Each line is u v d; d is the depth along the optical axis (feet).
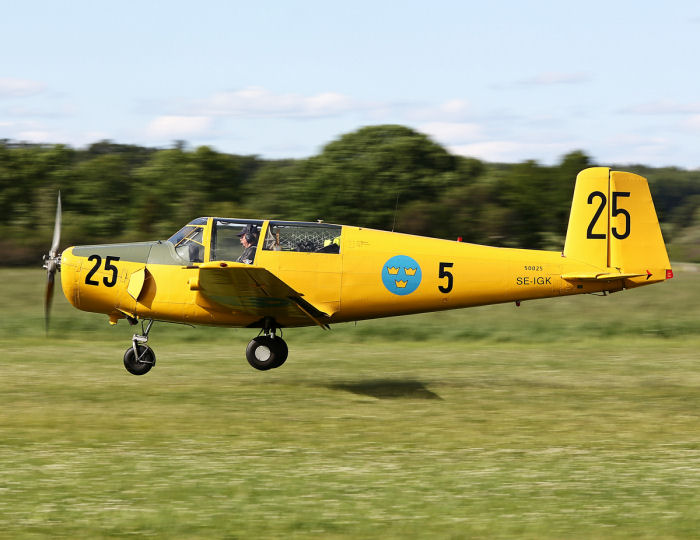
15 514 66.13
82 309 120.57
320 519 65.72
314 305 119.14
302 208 440.45
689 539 62.18
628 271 125.08
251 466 80.38
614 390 125.49
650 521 65.98
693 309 246.06
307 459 83.30
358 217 440.45
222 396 115.24
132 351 125.49
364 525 64.49
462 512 67.72
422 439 92.43
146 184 424.46
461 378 135.74
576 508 69.05
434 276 120.98
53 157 425.28
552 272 123.85
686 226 605.31
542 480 76.95
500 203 447.42
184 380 128.57
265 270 102.12
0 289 262.67
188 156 431.02
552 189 438.40
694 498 71.97
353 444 89.71
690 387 128.57
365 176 450.71
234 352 166.20
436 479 76.79
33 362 144.77
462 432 96.12
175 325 198.80
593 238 124.98
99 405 107.55
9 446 86.74
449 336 195.72
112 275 117.19
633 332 201.16
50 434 91.86
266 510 67.67
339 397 116.26
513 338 194.08
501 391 123.54
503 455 86.02
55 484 73.97
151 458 82.74
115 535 61.82
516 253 124.06
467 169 485.97
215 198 419.95
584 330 203.82
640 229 125.49
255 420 100.27
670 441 93.25
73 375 131.13
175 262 117.29
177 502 69.36
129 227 400.67
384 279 119.96
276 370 141.79
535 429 98.32
